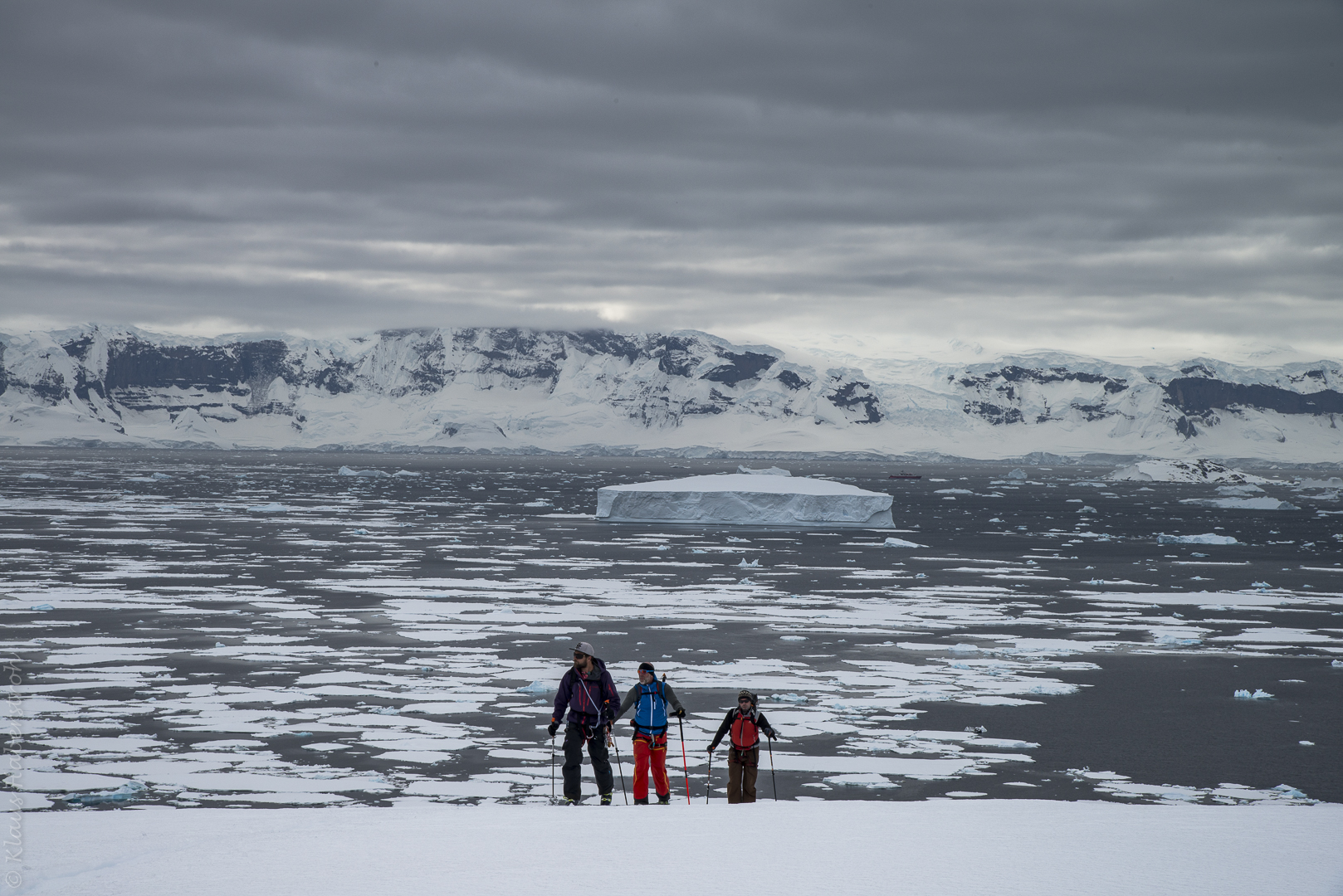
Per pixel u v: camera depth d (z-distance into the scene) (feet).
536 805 49.83
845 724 75.41
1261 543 279.49
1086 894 24.08
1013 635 119.75
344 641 107.86
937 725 75.56
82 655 98.53
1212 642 116.67
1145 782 61.57
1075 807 39.32
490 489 554.05
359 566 182.80
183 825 36.83
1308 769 64.80
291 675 90.22
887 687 89.15
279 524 276.82
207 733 70.13
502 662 97.81
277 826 35.81
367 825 34.71
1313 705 83.76
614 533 267.80
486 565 188.75
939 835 31.32
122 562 181.37
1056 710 81.05
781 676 93.45
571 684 45.06
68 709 76.59
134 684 85.56
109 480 560.20
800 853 28.50
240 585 153.58
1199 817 35.68
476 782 59.06
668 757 65.10
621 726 73.67
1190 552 246.06
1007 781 61.21
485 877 25.85
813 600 148.66
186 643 105.40
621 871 26.37
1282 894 24.14
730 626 123.34
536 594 149.59
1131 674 96.58
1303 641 117.80
